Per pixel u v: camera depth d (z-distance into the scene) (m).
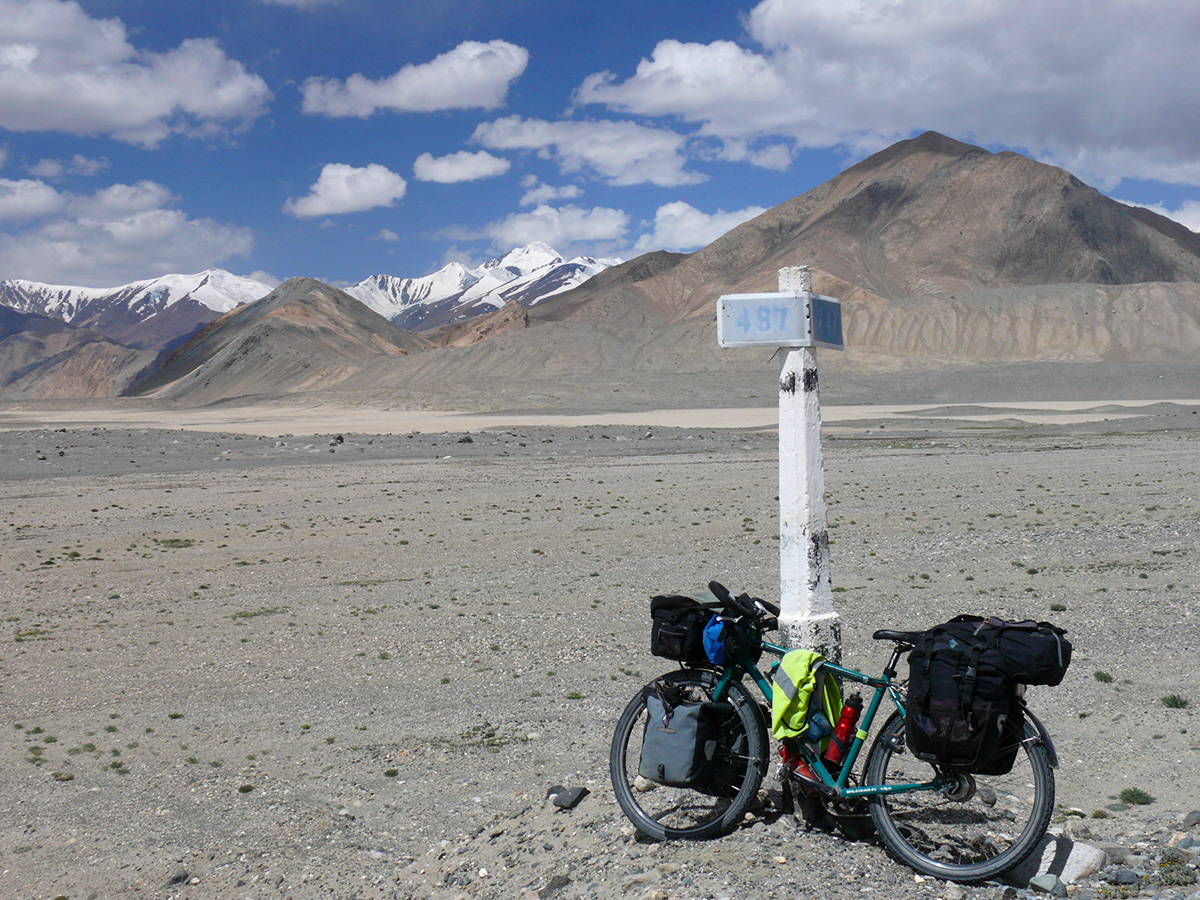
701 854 5.04
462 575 16.31
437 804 6.85
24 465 38.88
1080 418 79.19
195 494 30.28
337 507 26.58
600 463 39.69
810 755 5.21
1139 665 9.17
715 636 5.24
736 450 45.41
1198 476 27.70
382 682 10.18
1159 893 4.47
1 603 15.05
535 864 5.42
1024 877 4.80
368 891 5.60
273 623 13.26
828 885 4.60
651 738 5.30
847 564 15.78
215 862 6.15
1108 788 6.26
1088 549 15.98
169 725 9.05
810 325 5.76
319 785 7.38
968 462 36.31
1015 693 4.68
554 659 10.70
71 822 6.88
